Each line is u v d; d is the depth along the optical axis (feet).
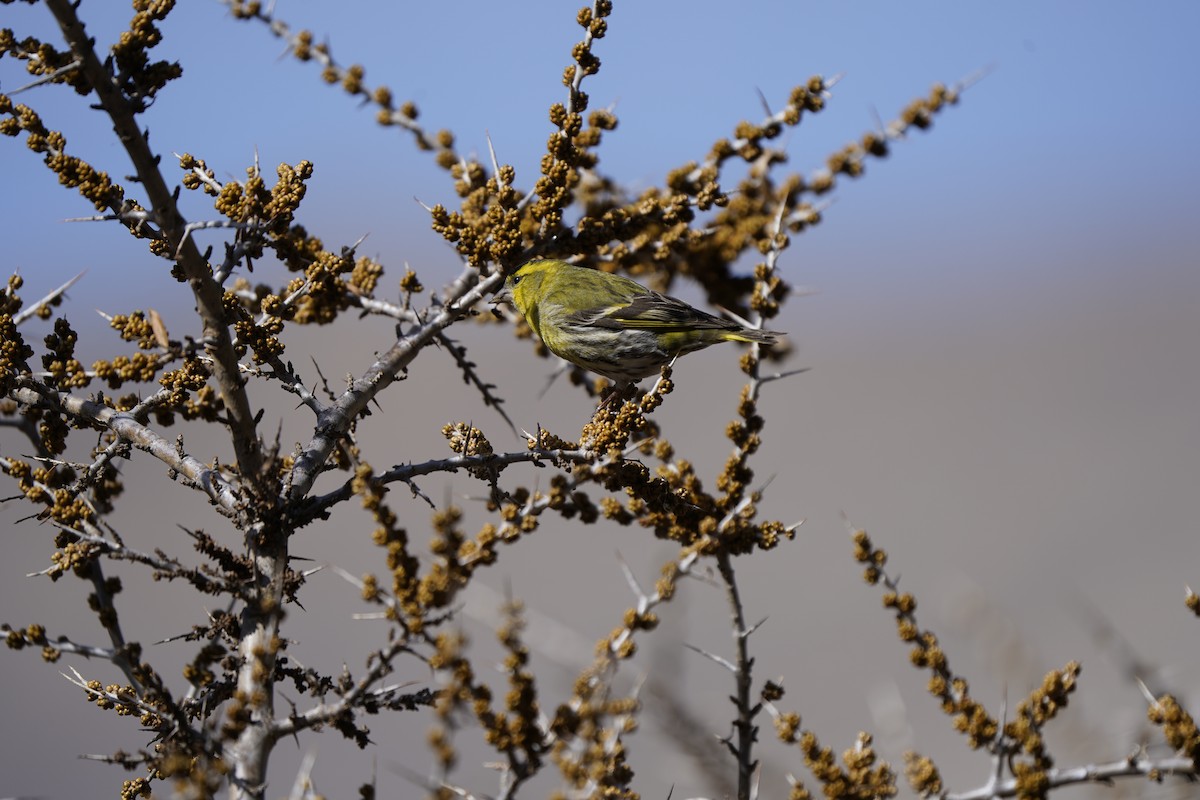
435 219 36.78
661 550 30.91
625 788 24.36
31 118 29.53
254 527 27.53
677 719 29.53
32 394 31.73
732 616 29.22
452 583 23.36
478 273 37.47
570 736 22.95
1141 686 26.27
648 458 35.22
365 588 23.34
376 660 23.29
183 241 26.81
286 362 32.27
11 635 25.31
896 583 27.58
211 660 26.11
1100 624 31.65
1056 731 31.42
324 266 34.53
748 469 32.22
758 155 44.21
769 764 31.50
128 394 32.17
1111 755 30.63
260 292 37.42
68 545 28.58
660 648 29.68
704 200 39.50
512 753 22.49
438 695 22.77
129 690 26.45
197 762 24.08
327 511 28.45
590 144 41.19
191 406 27.86
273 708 25.02
